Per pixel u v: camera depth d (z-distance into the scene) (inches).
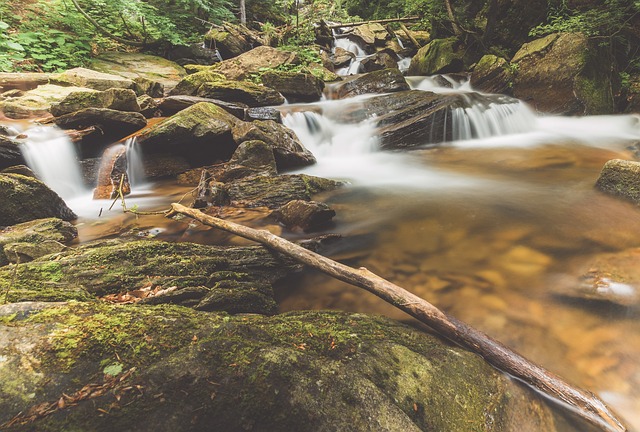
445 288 135.9
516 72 451.2
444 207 215.9
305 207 186.2
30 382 60.3
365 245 172.7
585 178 244.2
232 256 138.1
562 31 435.2
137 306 88.1
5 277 101.9
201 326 79.4
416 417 70.1
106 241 146.2
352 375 72.1
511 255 156.8
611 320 111.8
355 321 100.6
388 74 467.2
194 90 405.7
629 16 409.4
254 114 334.3
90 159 257.9
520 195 225.9
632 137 342.6
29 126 251.6
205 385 64.6
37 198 183.2
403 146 349.1
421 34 764.0
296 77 441.4
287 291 135.0
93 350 67.9
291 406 63.8
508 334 109.3
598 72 403.5
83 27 470.6
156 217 204.4
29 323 71.9
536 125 402.3
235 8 794.8
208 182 241.1
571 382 91.0
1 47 375.2
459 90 494.6
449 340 99.1
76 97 274.2
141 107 321.7
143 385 62.6
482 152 331.3
